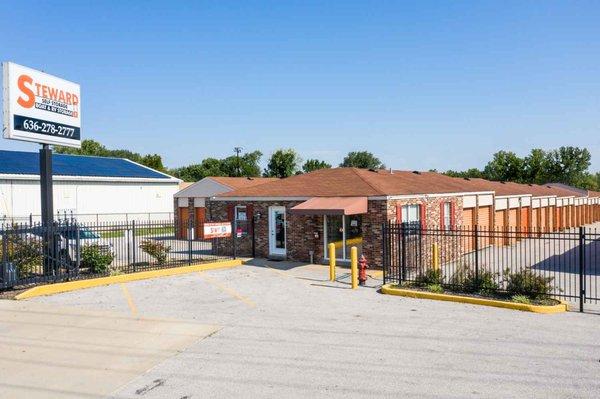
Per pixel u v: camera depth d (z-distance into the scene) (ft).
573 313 40.83
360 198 64.23
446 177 104.12
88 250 57.67
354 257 51.70
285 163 247.29
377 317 39.45
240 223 77.66
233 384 25.59
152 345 32.12
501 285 51.42
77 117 62.03
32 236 52.65
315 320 38.47
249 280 56.49
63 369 27.91
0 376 26.91
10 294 46.78
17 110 53.01
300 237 70.79
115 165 157.79
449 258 78.13
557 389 24.34
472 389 24.47
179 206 117.50
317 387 25.02
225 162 302.66
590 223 173.37
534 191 132.77
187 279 56.95
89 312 40.75
